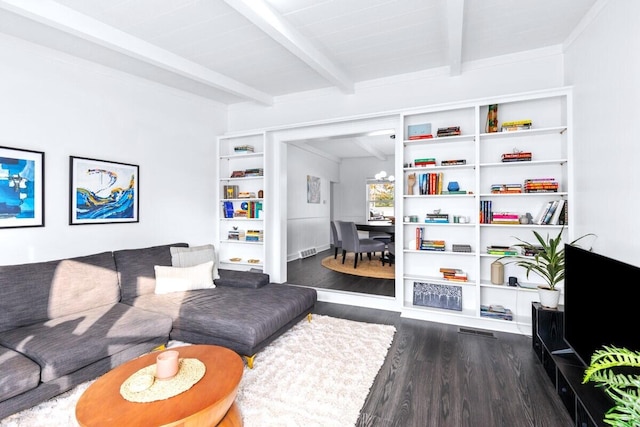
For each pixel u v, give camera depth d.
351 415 1.78
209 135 4.50
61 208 2.89
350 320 3.29
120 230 3.38
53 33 2.57
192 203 4.23
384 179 8.66
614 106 2.08
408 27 2.67
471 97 3.37
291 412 1.79
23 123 2.65
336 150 7.99
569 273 1.86
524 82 3.15
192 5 2.33
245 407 1.83
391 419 1.77
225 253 4.78
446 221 3.31
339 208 9.46
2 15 2.31
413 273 3.63
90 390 1.46
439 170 3.47
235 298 2.79
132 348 2.17
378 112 3.50
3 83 2.54
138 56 2.84
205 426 1.35
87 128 3.10
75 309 2.42
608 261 1.43
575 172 2.69
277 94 4.35
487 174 3.26
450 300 3.32
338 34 2.78
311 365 2.31
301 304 2.87
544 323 2.28
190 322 2.42
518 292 3.16
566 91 2.76
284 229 4.57
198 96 4.32
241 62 3.33
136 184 3.53
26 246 2.67
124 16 2.45
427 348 2.65
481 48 3.09
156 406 1.33
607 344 1.41
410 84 3.65
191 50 3.04
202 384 1.50
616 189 2.05
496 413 1.81
